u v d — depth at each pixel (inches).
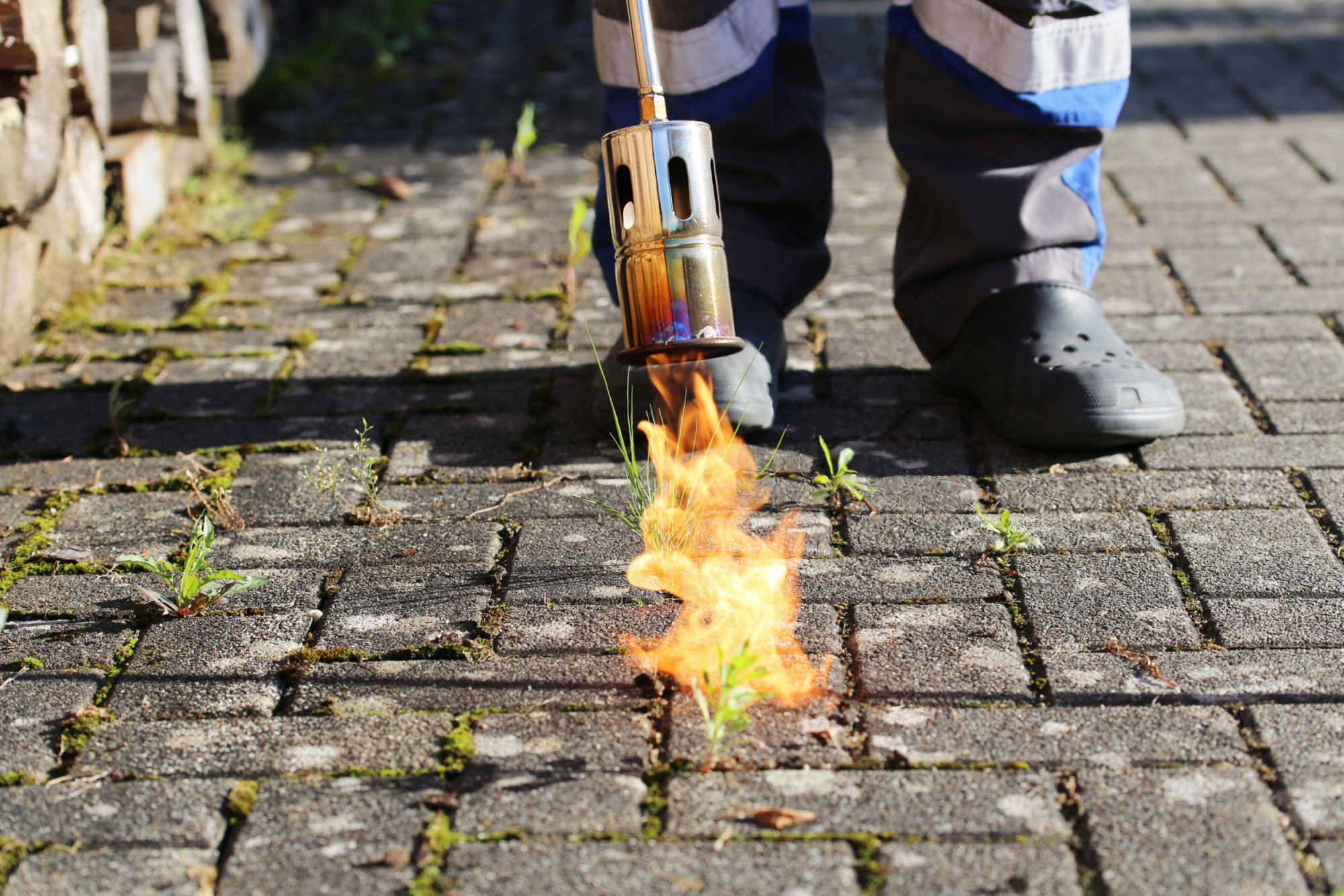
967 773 55.1
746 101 87.5
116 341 107.3
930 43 85.4
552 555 74.2
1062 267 88.4
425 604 69.7
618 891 49.1
